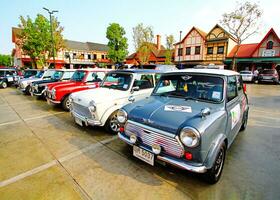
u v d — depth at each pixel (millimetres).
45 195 2316
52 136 4262
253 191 2395
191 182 2576
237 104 3355
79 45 39844
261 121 5480
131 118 2707
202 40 26047
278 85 16109
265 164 3064
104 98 4117
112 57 28766
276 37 20328
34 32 19484
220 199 2246
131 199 2240
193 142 2064
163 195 2314
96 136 4258
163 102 2943
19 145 3773
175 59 29656
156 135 2395
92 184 2525
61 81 7695
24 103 8195
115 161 3137
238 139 4117
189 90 3107
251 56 22047
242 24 20547
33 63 22719
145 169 2895
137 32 24703
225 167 2965
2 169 2896
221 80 2918
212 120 2273
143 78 4918
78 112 4500
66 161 3143
